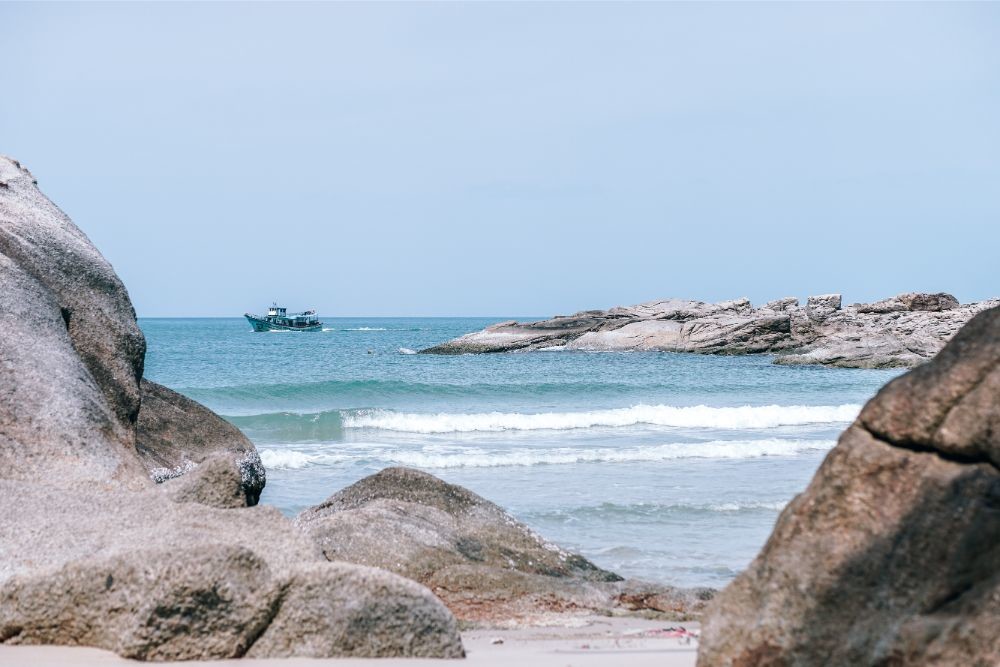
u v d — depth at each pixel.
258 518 11.55
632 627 12.89
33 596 9.84
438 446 39.41
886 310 120.44
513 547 16.06
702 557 19.58
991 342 7.62
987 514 7.05
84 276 20.08
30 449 15.50
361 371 87.94
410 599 9.95
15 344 17.08
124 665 9.15
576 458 35.00
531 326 125.25
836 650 7.17
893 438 7.73
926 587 7.02
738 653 7.59
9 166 22.28
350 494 17.22
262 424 45.59
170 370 88.69
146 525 11.45
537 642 11.61
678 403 61.16
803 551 7.64
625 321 124.19
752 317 117.69
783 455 36.50
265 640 9.62
